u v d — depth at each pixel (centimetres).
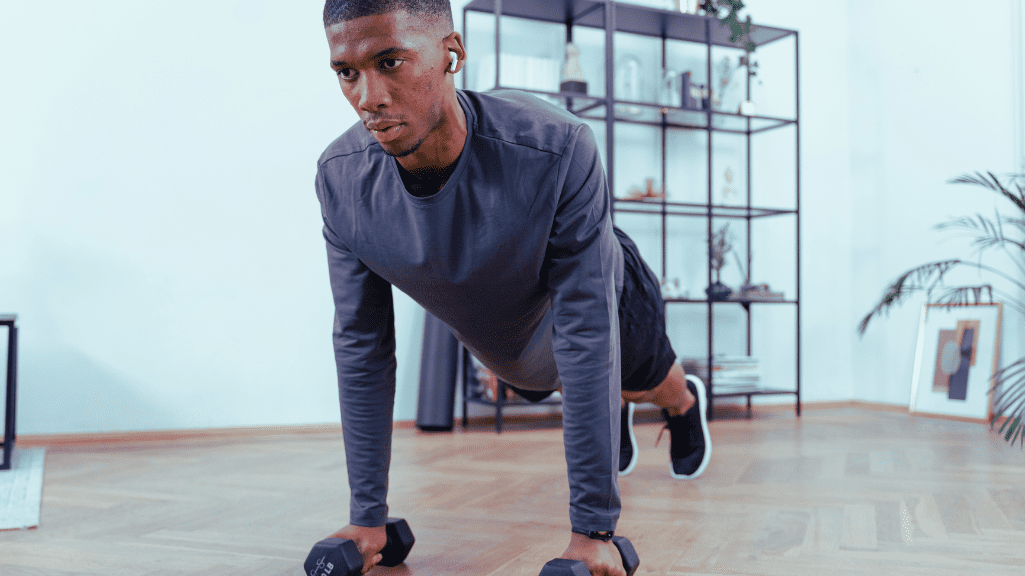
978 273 385
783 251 445
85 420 319
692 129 425
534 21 397
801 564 147
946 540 164
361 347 126
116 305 324
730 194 422
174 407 332
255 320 346
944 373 395
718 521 181
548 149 103
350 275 122
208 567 145
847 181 461
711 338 390
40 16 314
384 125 86
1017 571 143
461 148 102
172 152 333
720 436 331
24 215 312
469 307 119
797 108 410
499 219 104
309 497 210
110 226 324
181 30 335
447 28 89
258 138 348
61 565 147
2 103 310
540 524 178
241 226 344
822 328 451
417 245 108
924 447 298
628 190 402
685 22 398
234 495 213
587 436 111
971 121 391
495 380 351
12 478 237
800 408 413
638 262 174
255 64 348
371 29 81
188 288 335
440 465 262
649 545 160
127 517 187
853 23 461
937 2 409
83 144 320
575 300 110
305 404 352
